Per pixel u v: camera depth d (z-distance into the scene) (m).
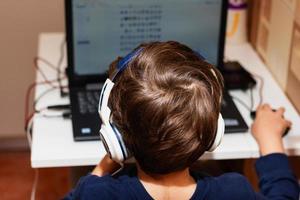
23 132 2.43
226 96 1.50
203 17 1.53
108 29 1.50
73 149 1.32
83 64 1.52
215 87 0.94
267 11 1.73
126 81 0.93
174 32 1.54
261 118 1.38
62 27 2.19
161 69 0.92
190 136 0.92
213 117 0.93
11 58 2.24
